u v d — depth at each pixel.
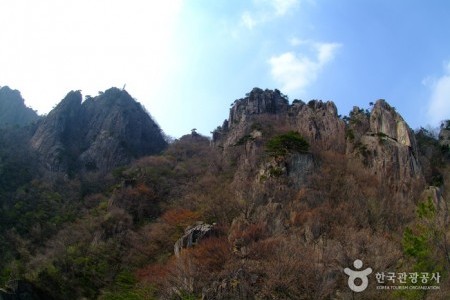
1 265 64.69
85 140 124.69
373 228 61.91
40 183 97.69
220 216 69.00
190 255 55.12
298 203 66.31
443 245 34.66
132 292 56.00
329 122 96.06
